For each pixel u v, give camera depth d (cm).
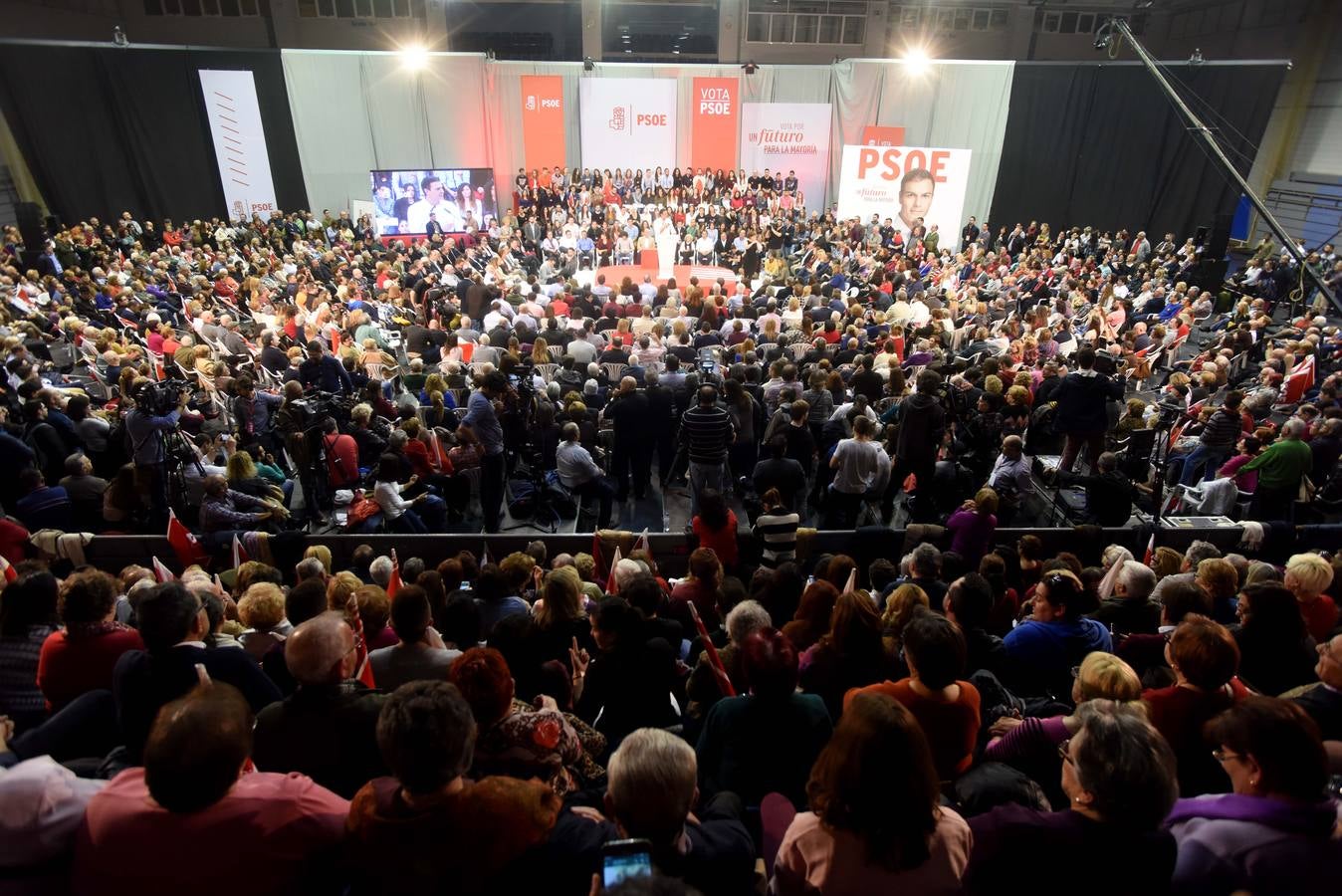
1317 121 2470
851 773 192
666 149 2803
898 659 380
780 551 666
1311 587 446
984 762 309
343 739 260
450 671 258
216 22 2847
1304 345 1320
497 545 703
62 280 1897
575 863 195
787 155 2809
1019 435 945
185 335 1298
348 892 204
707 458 798
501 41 3128
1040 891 198
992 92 2678
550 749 258
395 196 2552
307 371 1016
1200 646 294
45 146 2244
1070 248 2358
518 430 923
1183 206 2431
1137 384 1402
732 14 3052
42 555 650
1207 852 209
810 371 1008
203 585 488
